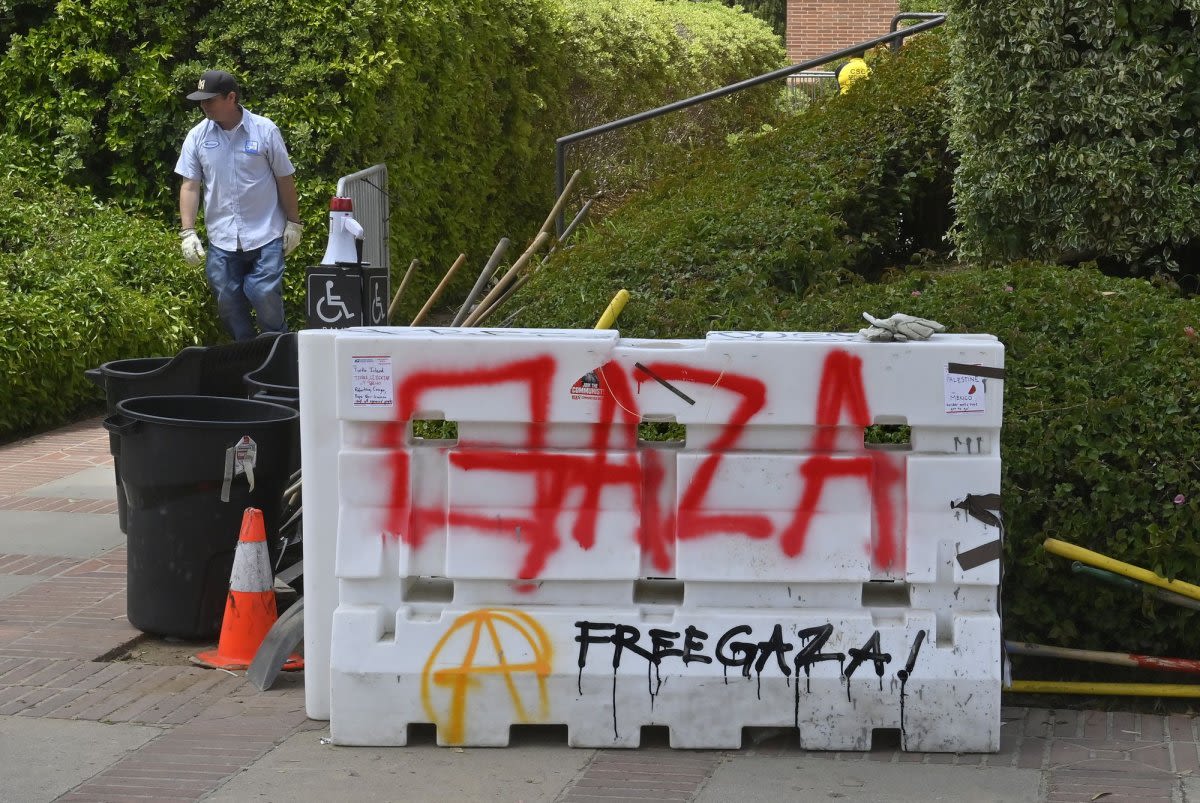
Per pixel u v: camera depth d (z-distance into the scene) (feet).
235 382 25.29
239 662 18.99
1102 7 25.68
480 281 24.16
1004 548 17.21
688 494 15.81
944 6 29.63
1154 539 16.99
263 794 14.85
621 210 34.58
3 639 19.89
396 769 15.52
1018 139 26.73
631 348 15.74
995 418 15.53
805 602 15.94
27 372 33.68
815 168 32.19
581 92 63.05
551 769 15.52
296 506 21.74
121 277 38.99
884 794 14.75
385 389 15.83
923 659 15.70
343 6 43.32
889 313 21.24
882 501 15.83
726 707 15.88
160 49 42.93
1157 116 25.71
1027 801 14.55
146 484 19.40
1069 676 18.06
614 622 15.88
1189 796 14.61
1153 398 17.88
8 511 27.25
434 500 16.12
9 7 42.93
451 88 50.21
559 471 15.85
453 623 15.98
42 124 43.34
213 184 35.55
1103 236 26.71
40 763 15.69
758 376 15.64
